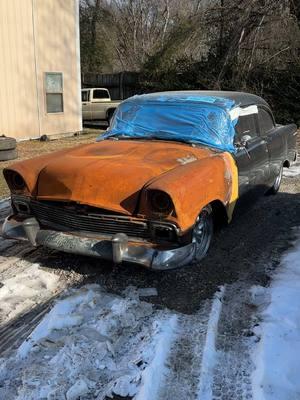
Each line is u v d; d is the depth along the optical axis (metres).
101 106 18.95
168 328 3.41
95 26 33.00
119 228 3.92
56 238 4.16
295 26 17.19
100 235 4.03
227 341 3.31
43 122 14.52
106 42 34.12
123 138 5.15
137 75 22.23
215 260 4.73
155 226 3.77
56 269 4.44
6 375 2.92
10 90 13.26
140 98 5.55
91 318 3.55
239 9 18.09
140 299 3.89
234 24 18.41
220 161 4.49
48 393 2.75
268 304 3.78
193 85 19.86
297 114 17.11
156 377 2.89
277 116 17.27
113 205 3.86
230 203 4.71
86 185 3.96
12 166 4.41
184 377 2.91
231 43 18.27
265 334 3.32
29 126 14.05
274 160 6.44
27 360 3.06
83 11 33.34
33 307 3.75
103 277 4.27
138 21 36.03
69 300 3.78
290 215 6.35
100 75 23.44
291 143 7.42
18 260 4.65
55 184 4.12
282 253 4.94
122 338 3.31
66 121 15.46
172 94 5.59
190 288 4.10
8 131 13.38
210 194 4.15
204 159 4.38
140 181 3.86
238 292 4.05
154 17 36.06
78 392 2.76
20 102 13.63
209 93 5.62
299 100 17.06
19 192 4.39
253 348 3.22
